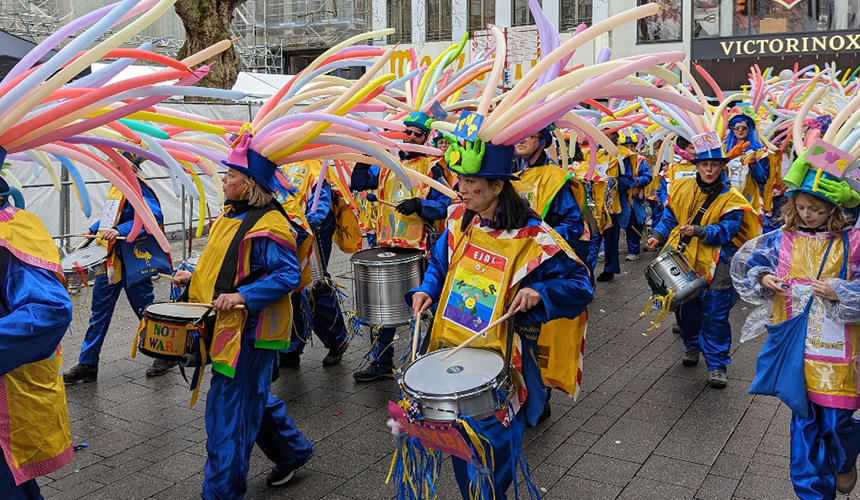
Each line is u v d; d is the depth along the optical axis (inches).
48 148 125.4
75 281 232.2
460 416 115.6
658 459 179.6
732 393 223.5
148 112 133.3
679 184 237.1
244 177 146.3
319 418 209.6
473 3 993.5
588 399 221.1
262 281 143.3
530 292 125.4
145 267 242.5
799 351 141.0
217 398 145.3
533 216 131.6
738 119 311.9
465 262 133.6
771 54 940.0
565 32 966.4
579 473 173.2
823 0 924.6
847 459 139.5
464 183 127.2
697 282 213.6
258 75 619.5
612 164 370.9
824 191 137.4
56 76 106.8
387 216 239.3
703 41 949.8
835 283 136.6
